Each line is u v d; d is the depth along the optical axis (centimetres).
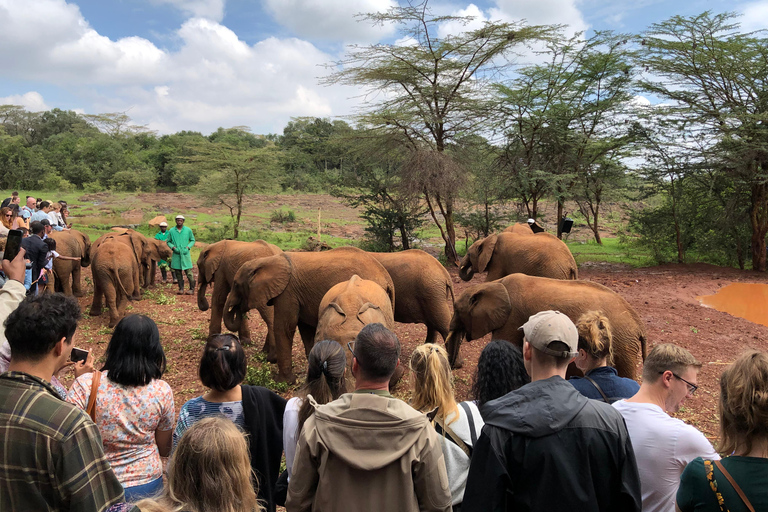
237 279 845
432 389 308
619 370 648
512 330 720
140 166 6462
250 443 338
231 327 870
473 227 2511
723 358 956
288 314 818
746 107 2008
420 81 2166
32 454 232
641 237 2503
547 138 2281
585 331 378
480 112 2162
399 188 2223
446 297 888
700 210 2278
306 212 4841
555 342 262
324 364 333
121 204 4588
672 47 2097
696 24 2047
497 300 727
